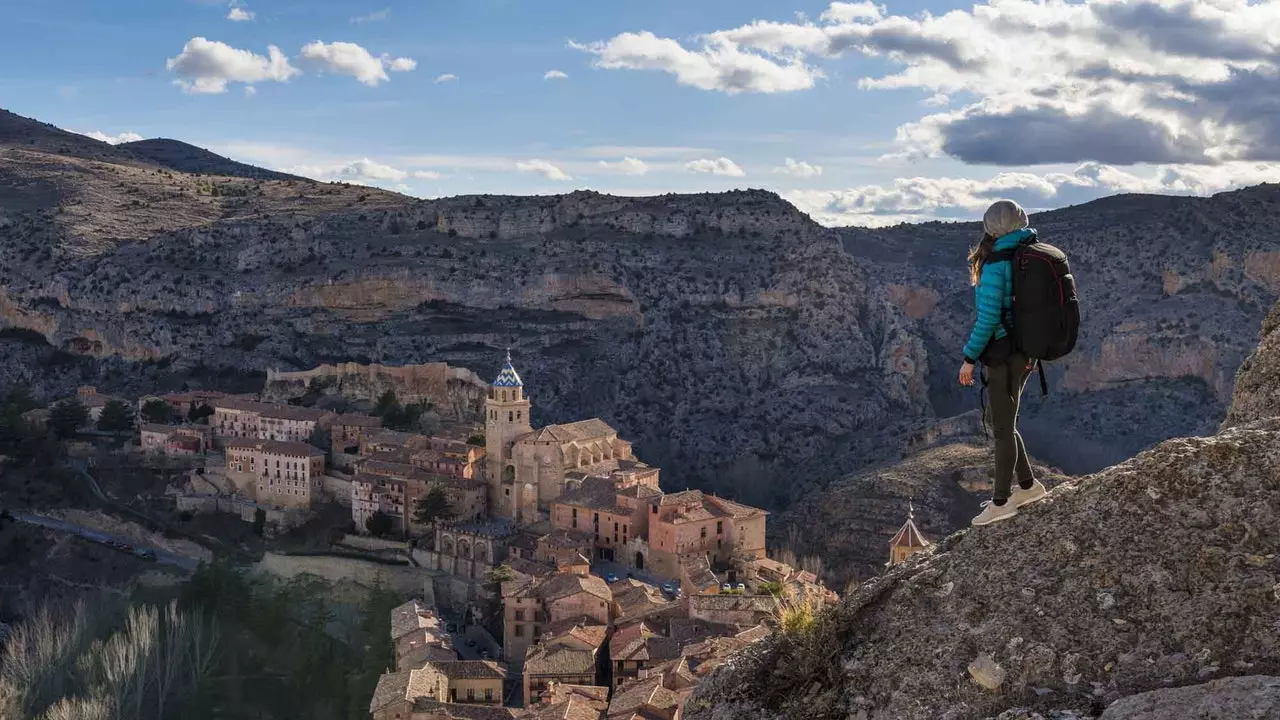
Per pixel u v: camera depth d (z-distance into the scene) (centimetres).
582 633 12069
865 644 1934
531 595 13412
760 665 2069
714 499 16438
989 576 1852
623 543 16262
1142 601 1694
